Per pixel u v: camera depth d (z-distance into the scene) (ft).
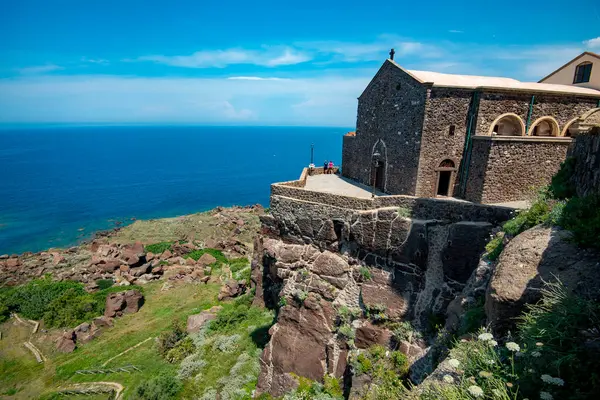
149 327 119.03
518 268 32.32
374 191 84.02
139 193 379.35
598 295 26.58
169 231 224.33
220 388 78.13
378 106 88.99
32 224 262.67
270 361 77.00
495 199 67.97
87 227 257.55
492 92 69.41
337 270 72.54
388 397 51.21
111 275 159.43
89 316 127.54
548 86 81.97
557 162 68.69
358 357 65.05
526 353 24.14
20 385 95.20
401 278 65.82
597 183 36.50
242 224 232.73
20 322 125.29
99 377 94.48
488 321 33.01
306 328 73.72
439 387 24.76
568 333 23.61
